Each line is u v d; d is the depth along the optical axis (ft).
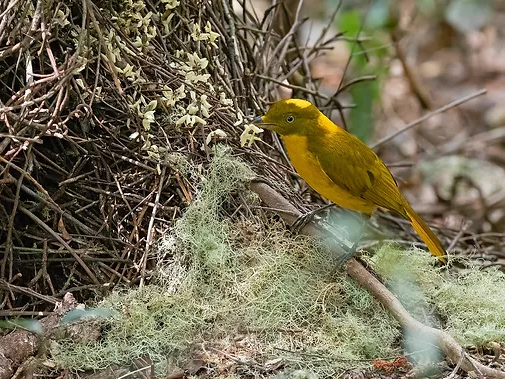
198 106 32.45
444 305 30.89
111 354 27.84
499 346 28.71
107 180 31.55
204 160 32.91
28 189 29.66
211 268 30.42
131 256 31.32
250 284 29.99
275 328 28.96
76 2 31.83
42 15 29.43
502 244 42.16
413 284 31.96
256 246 31.42
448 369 27.84
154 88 32.68
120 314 28.78
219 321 29.07
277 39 43.78
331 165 31.78
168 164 31.86
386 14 50.75
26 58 29.60
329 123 32.50
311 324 29.27
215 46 34.40
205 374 27.25
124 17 32.78
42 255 30.71
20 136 28.27
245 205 32.50
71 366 27.37
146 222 31.83
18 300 30.32
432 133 58.80
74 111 29.48
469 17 60.23
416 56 64.90
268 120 32.24
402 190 52.06
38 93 29.89
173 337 28.48
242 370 27.22
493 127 59.26
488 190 51.70
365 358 28.30
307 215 32.27
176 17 34.94
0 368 26.78
